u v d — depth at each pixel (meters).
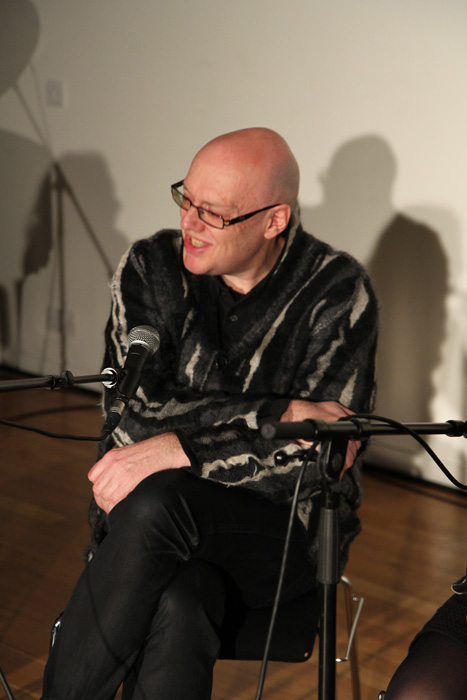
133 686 1.34
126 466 1.45
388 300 3.16
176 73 3.55
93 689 1.31
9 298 4.33
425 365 3.12
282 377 1.63
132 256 1.69
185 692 1.28
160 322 1.64
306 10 3.14
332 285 1.62
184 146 3.59
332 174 3.21
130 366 1.29
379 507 2.96
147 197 3.75
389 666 2.03
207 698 1.31
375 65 3.03
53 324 4.20
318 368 1.58
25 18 3.98
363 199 3.15
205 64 3.46
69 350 4.16
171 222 3.70
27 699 1.82
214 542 1.41
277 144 1.58
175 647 1.30
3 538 2.56
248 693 1.93
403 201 3.06
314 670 2.04
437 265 3.03
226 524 1.42
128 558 1.33
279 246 1.66
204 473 1.43
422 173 3.00
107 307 3.98
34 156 4.10
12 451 3.25
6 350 4.36
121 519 1.36
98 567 1.34
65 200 4.04
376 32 3.00
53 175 4.05
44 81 3.98
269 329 1.62
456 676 1.22
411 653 1.30
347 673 1.99
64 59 3.89
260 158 1.54
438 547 2.67
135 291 1.66
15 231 4.25
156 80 3.62
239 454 1.45
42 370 4.27
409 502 3.01
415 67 2.94
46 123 4.02
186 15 3.47
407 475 3.23
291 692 1.95
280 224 1.58
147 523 1.34
